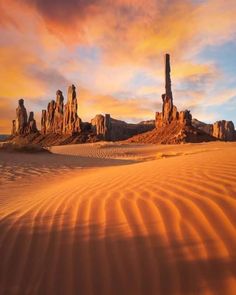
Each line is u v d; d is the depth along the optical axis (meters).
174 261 3.79
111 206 5.98
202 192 5.78
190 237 4.23
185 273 3.56
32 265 4.26
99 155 48.00
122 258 4.04
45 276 3.96
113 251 4.24
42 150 30.38
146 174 8.64
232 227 4.30
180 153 33.44
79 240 4.71
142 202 5.85
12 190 12.16
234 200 5.13
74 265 4.09
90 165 22.02
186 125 102.75
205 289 3.28
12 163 20.98
